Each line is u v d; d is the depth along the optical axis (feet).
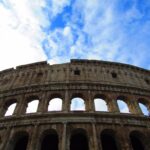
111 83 147.74
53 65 168.45
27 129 112.27
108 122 115.03
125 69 172.24
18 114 124.16
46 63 171.53
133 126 116.37
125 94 140.97
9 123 118.21
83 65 166.91
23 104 132.36
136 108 130.93
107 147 115.96
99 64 169.58
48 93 137.39
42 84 143.84
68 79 148.66
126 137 108.37
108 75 159.53
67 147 99.91
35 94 138.21
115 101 133.69
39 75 160.35
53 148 114.32
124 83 152.05
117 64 173.37
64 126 110.32
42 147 114.32
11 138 109.91
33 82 151.33
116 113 121.70
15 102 142.00
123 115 120.57
